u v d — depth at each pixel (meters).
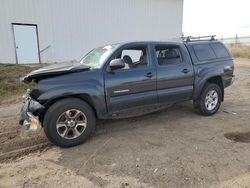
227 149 4.13
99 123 5.48
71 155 4.00
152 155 3.95
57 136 4.13
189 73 5.54
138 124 5.43
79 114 4.30
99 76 4.44
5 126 5.38
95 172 3.48
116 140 4.57
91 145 4.37
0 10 14.48
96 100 4.40
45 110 4.20
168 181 3.22
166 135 4.79
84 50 18.33
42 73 4.12
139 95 4.87
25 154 4.07
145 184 3.17
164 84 5.18
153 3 21.61
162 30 22.69
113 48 4.85
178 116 5.98
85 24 18.06
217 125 5.36
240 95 8.45
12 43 15.18
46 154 4.05
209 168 3.52
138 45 5.03
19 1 15.04
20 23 15.26
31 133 4.88
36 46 16.11
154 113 6.21
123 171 3.49
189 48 5.76
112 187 3.12
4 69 12.34
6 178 3.36
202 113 5.98
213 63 6.03
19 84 9.62
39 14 15.91
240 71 15.29
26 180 3.31
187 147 4.23
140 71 4.87
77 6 17.48
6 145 4.39
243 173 3.39
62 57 17.34
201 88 5.77
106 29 19.23
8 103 7.56
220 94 6.20
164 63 5.29
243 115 6.11
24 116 4.25
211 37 6.49
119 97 4.66
